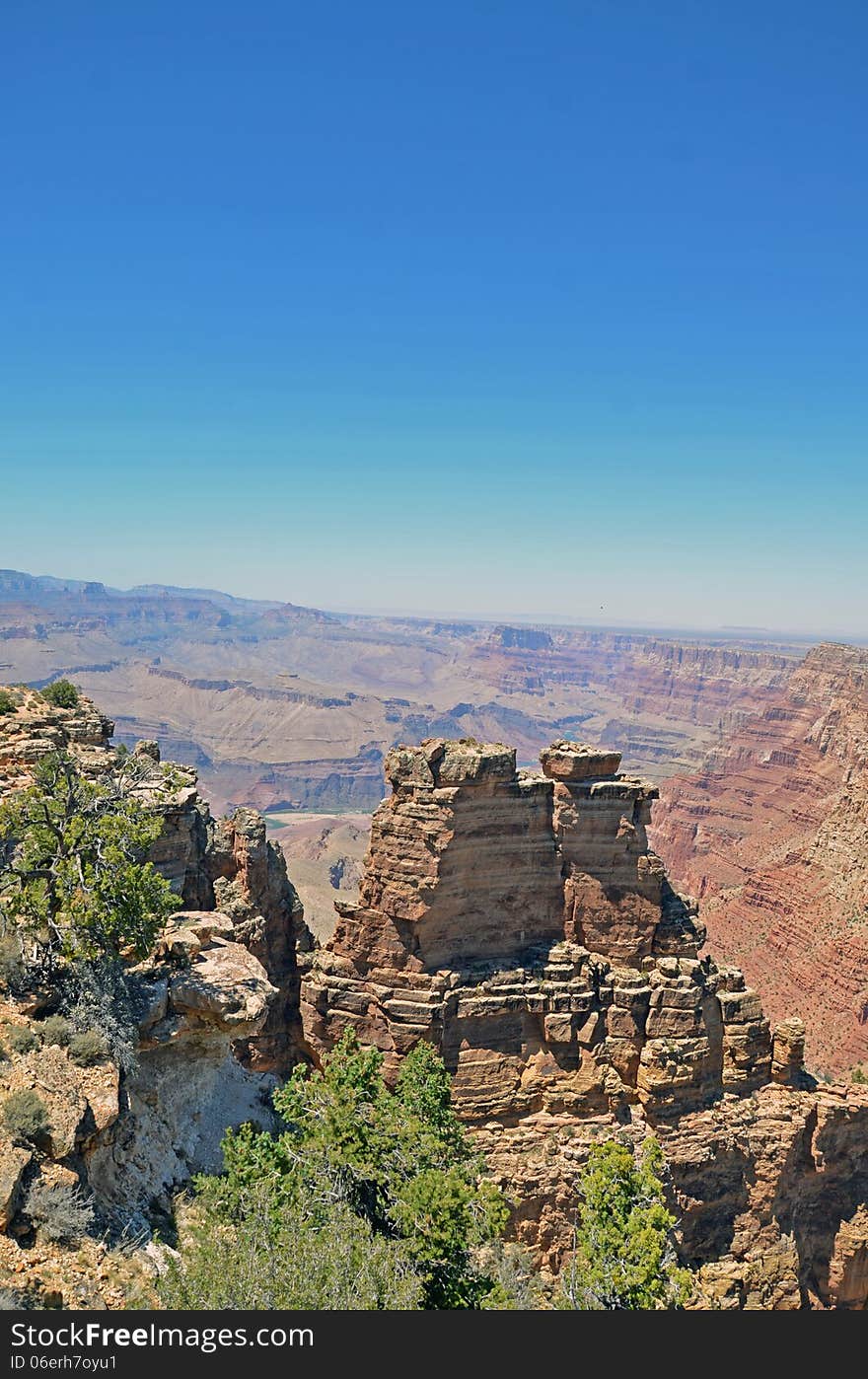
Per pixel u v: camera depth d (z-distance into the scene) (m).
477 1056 46.44
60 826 32.50
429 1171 30.36
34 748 46.56
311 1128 32.19
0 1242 21.97
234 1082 41.00
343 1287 22.95
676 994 47.50
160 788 46.91
